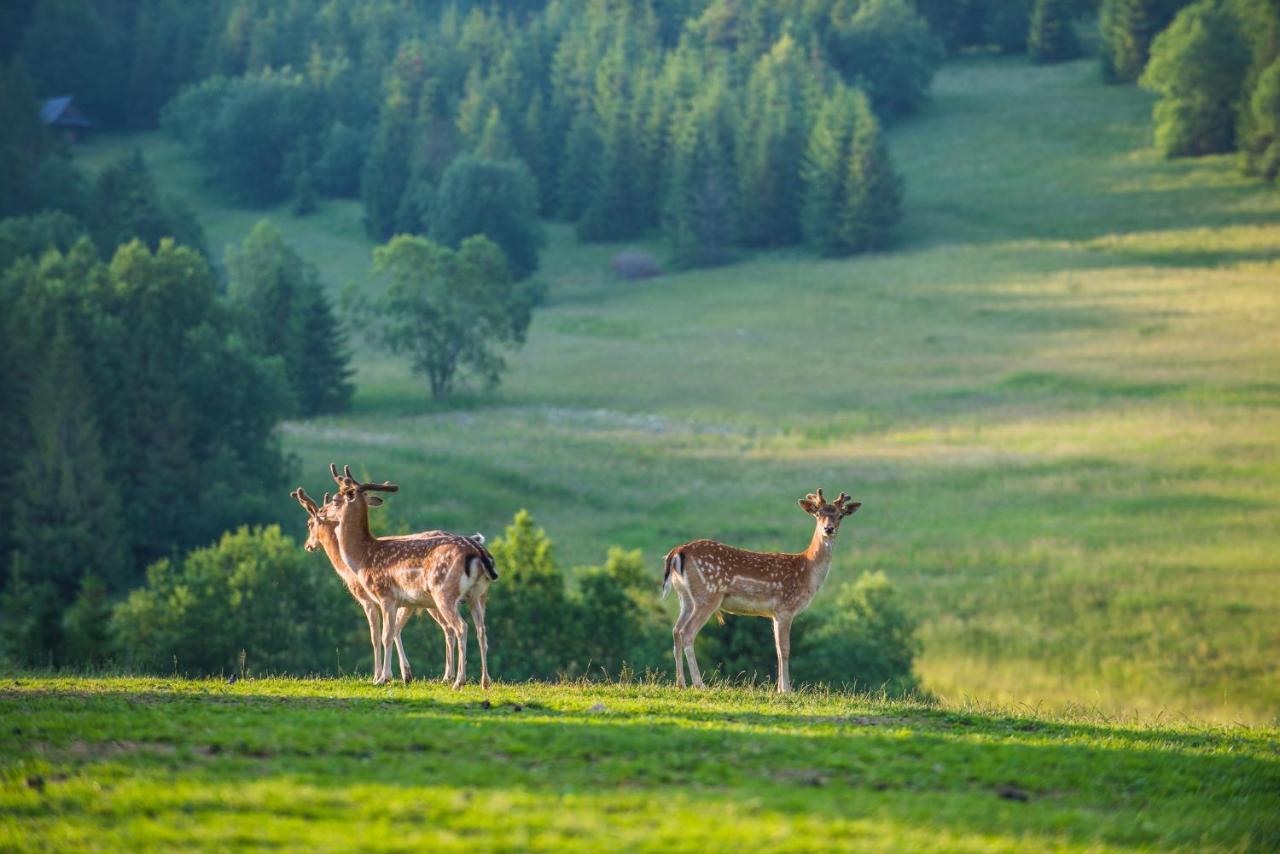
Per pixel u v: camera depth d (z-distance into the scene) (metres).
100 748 42.75
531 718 50.50
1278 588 185.12
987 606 184.88
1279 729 60.78
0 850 32.97
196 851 33.19
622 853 33.44
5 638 148.50
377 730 46.03
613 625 157.38
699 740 46.59
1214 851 38.28
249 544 167.50
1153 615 177.00
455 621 61.06
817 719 54.12
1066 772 46.28
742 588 67.56
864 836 36.03
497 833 34.88
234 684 62.47
